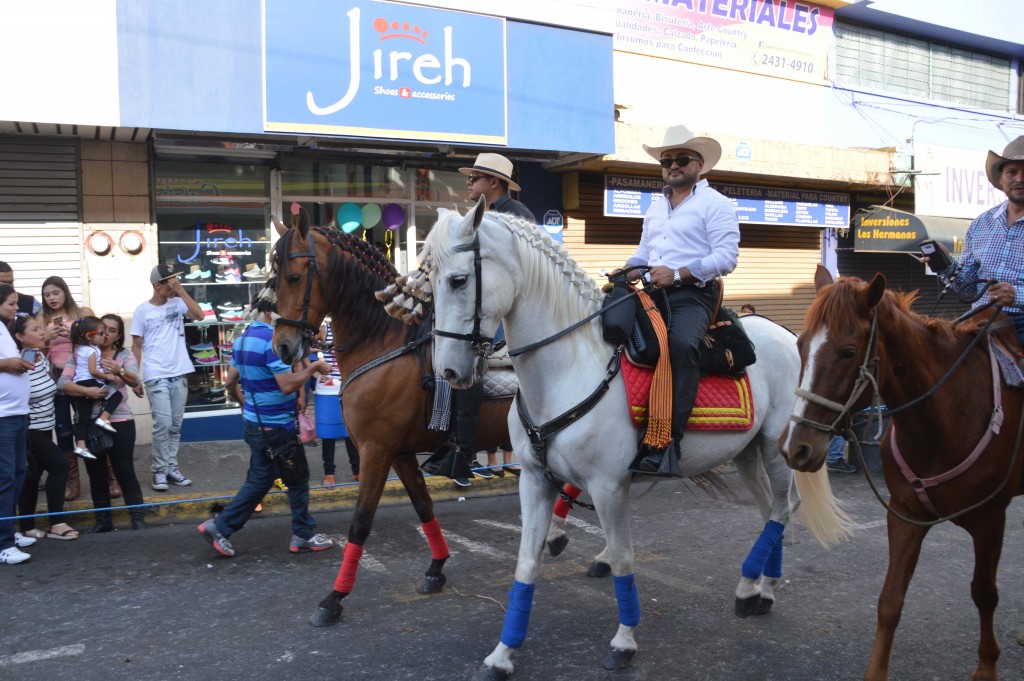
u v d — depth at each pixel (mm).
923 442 3357
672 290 4082
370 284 4855
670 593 4891
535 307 3670
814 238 13820
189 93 7707
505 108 9297
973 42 15594
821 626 4383
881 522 6488
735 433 4195
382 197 10133
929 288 15562
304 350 4777
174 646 4168
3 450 5488
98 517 6379
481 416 4992
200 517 6816
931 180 13844
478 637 4266
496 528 6453
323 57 8250
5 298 5715
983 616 3605
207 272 9086
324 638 4258
